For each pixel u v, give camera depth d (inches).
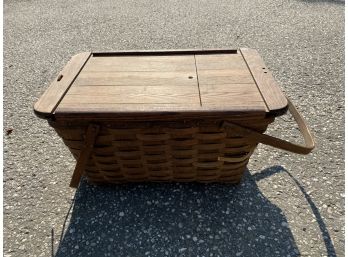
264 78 45.6
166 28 131.4
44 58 111.0
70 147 46.1
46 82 94.5
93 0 182.1
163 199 52.9
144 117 39.0
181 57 54.2
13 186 57.5
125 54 55.7
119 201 52.9
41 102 41.4
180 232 47.7
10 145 68.2
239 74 47.7
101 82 46.6
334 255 43.9
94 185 56.2
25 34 134.6
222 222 48.8
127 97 42.6
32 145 68.0
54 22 147.9
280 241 45.9
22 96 87.2
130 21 142.9
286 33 119.0
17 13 165.0
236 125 40.3
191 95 42.7
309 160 60.0
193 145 44.3
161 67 50.8
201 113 38.6
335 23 125.0
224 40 116.3
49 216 51.4
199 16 143.3
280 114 39.8
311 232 46.9
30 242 47.6
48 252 46.1
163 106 39.9
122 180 53.6
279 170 58.1
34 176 59.6
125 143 43.8
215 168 49.6
